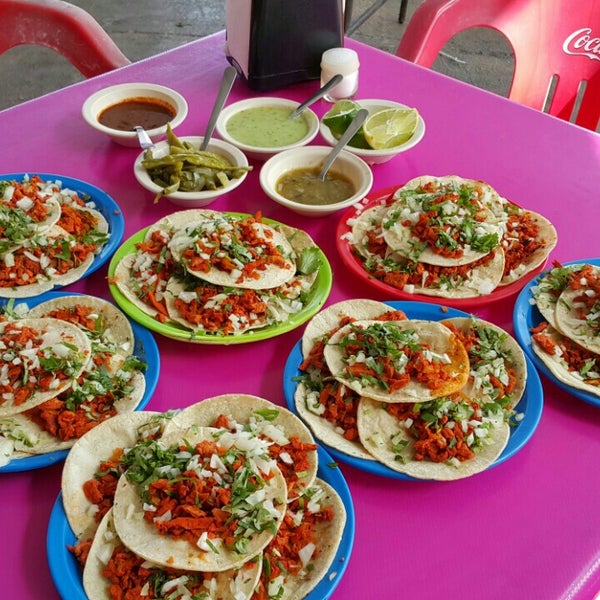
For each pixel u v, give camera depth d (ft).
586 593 1.66
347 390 1.95
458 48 7.21
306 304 2.24
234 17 3.25
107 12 7.62
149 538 1.59
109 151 2.94
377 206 2.60
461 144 3.03
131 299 2.17
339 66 3.12
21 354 1.89
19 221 2.31
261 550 1.57
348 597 1.62
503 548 1.72
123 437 1.81
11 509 1.76
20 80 6.62
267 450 1.76
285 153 2.73
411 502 1.81
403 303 2.20
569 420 2.01
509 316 2.29
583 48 3.55
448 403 1.90
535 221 2.53
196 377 2.10
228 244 2.23
